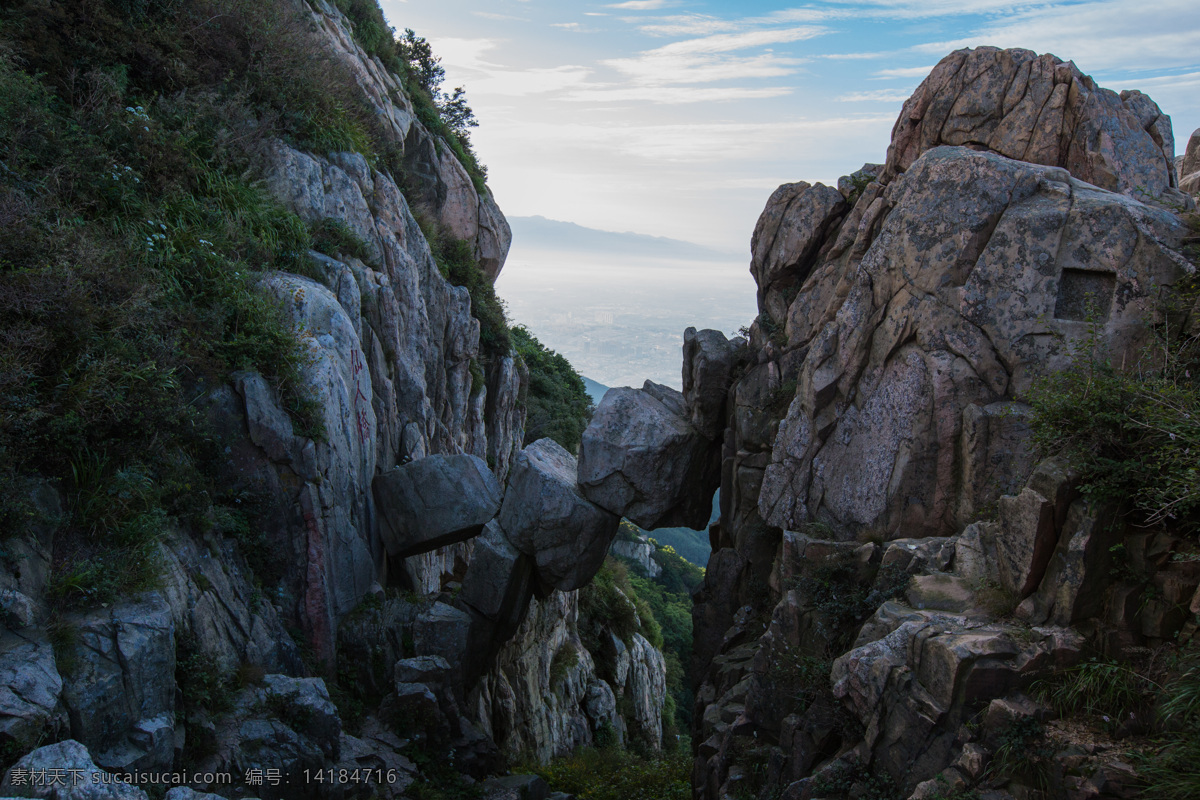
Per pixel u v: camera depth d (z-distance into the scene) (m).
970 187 10.88
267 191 15.30
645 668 35.00
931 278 11.02
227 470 11.81
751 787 10.47
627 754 21.97
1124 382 8.37
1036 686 7.45
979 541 9.30
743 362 15.30
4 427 8.46
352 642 13.25
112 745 7.75
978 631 7.97
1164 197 11.30
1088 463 7.92
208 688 9.61
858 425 11.73
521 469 15.85
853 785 8.38
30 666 7.26
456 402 22.34
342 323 14.19
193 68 16.16
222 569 11.01
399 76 28.98
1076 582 7.65
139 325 10.56
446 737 12.99
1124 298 10.03
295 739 9.60
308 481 12.36
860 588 10.51
